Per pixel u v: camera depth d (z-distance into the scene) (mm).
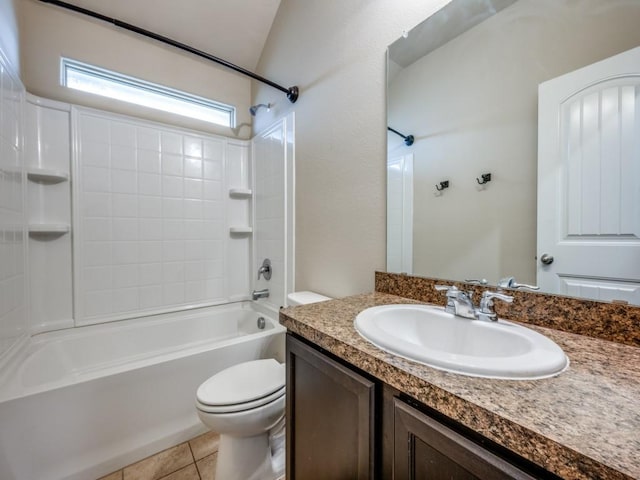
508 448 407
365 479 645
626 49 697
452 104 1058
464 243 1025
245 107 2602
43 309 1776
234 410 1164
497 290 915
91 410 1290
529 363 542
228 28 2174
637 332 671
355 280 1429
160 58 2174
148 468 1365
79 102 1902
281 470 1351
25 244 1620
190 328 2279
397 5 1228
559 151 806
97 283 1961
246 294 2623
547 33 830
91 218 1936
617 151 708
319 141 1656
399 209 1232
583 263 763
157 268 2199
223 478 1208
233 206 2570
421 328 921
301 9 1828
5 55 1386
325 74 1615
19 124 1561
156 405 1454
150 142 2164
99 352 1925
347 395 696
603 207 729
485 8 968
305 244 1784
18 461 1124
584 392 477
